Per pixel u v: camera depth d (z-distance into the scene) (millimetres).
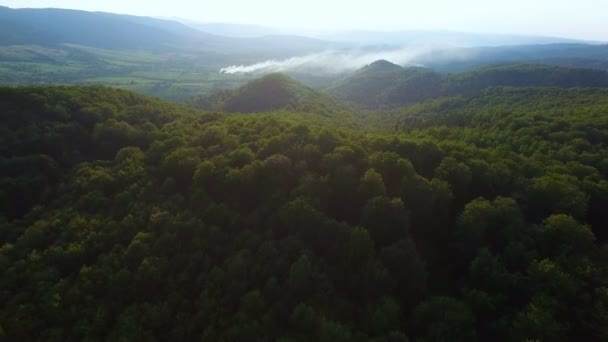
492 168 62125
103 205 57531
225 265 46000
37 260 47531
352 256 45438
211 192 57781
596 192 58000
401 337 37344
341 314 41156
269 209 52500
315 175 56594
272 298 41844
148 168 65688
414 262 44844
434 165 64750
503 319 40156
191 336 40188
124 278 44312
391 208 49531
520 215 52031
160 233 50688
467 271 48406
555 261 44906
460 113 144875
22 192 61719
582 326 38469
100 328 40344
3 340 38781
